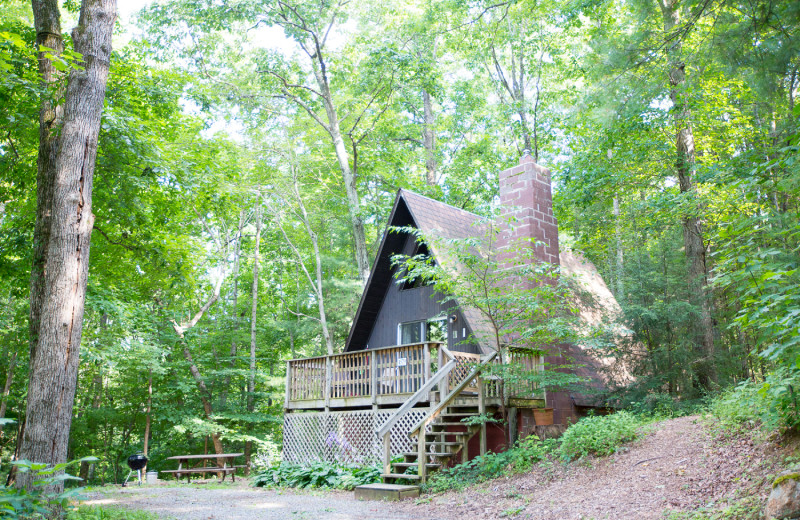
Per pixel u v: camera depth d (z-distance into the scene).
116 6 9.09
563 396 12.54
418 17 24.06
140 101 14.62
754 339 14.52
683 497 6.50
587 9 17.16
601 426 9.59
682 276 15.34
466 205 27.20
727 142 17.55
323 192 26.80
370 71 21.36
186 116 16.42
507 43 25.72
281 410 27.95
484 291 11.22
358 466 12.56
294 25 21.34
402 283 16.83
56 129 9.66
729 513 5.61
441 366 12.18
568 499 7.55
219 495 11.51
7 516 3.23
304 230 28.69
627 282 15.45
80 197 8.29
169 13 20.70
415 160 28.33
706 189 15.22
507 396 11.29
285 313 30.11
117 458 25.88
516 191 13.60
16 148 13.48
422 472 10.27
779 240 7.02
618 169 17.02
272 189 24.64
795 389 6.24
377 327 17.45
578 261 18.58
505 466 10.07
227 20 20.80
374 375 13.25
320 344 30.22
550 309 11.52
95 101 8.61
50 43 10.34
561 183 19.44
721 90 16.25
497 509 7.88
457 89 26.59
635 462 8.25
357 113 25.05
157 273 16.00
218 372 22.95
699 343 13.29
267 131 24.47
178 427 20.62
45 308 7.86
